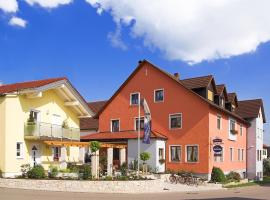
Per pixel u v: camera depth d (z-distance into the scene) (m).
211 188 31.75
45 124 29.95
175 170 37.31
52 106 32.34
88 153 37.56
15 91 28.16
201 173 37.22
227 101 45.69
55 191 23.27
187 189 28.89
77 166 29.59
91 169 26.27
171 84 40.12
